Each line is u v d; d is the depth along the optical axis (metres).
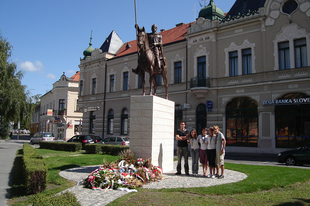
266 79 21.25
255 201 6.13
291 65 20.22
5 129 53.56
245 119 22.41
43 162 9.15
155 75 11.23
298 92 19.69
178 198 6.40
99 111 35.94
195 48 25.86
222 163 9.40
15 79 25.42
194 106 25.42
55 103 50.00
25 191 7.76
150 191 7.27
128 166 8.58
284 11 20.94
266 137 20.78
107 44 38.34
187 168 10.04
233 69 23.58
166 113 10.91
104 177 7.80
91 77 37.94
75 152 21.78
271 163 15.08
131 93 32.22
